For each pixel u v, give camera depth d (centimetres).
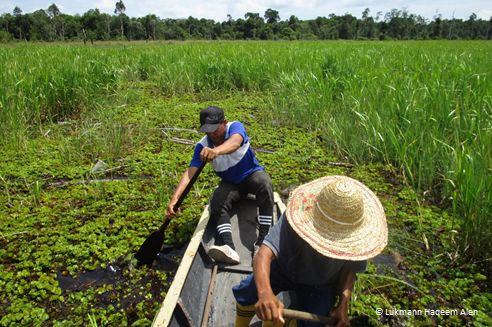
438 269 355
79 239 387
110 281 336
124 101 925
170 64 1206
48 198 466
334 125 640
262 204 343
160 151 630
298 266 208
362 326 288
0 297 314
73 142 618
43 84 788
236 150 330
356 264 206
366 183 510
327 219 179
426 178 499
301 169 555
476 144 441
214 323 273
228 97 1025
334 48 1762
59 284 332
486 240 357
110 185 498
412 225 421
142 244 351
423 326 293
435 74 717
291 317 193
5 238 388
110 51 1614
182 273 278
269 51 1510
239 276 312
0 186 497
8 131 648
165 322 236
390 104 620
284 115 778
